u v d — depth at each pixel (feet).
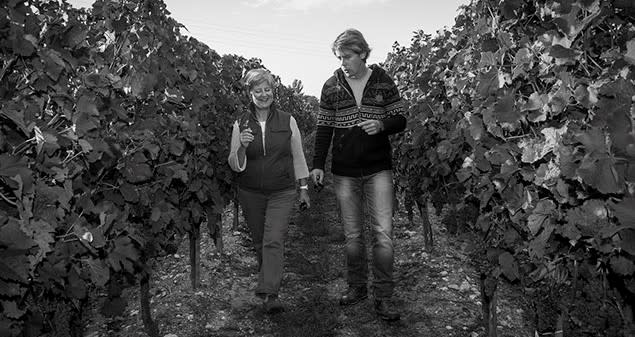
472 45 10.62
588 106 5.77
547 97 6.68
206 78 15.99
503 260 8.46
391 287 11.71
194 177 13.20
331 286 14.66
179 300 13.20
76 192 8.04
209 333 11.52
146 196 10.19
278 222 12.52
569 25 6.04
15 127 6.21
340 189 12.16
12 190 5.82
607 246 5.60
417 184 17.12
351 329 11.58
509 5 7.51
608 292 6.56
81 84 8.08
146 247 10.84
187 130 11.88
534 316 9.04
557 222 6.66
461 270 14.55
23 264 5.24
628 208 4.65
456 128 11.57
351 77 11.82
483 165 8.84
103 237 7.36
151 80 9.95
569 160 5.73
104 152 8.25
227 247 18.26
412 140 15.98
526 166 7.32
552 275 7.34
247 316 12.49
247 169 12.46
